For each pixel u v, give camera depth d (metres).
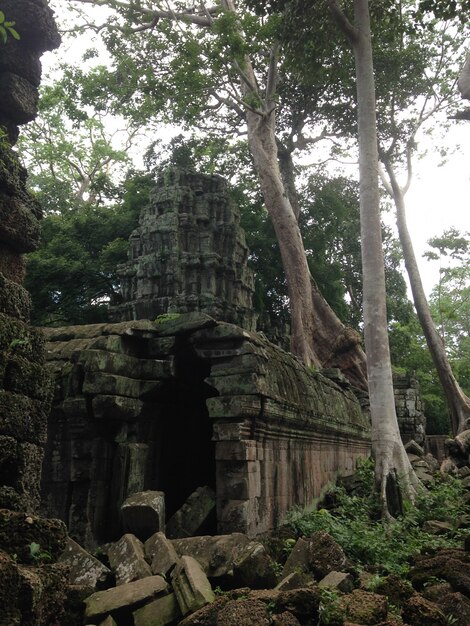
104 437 8.26
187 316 8.69
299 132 25.31
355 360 21.73
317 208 27.39
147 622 5.10
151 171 24.86
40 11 4.88
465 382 35.03
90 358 8.16
